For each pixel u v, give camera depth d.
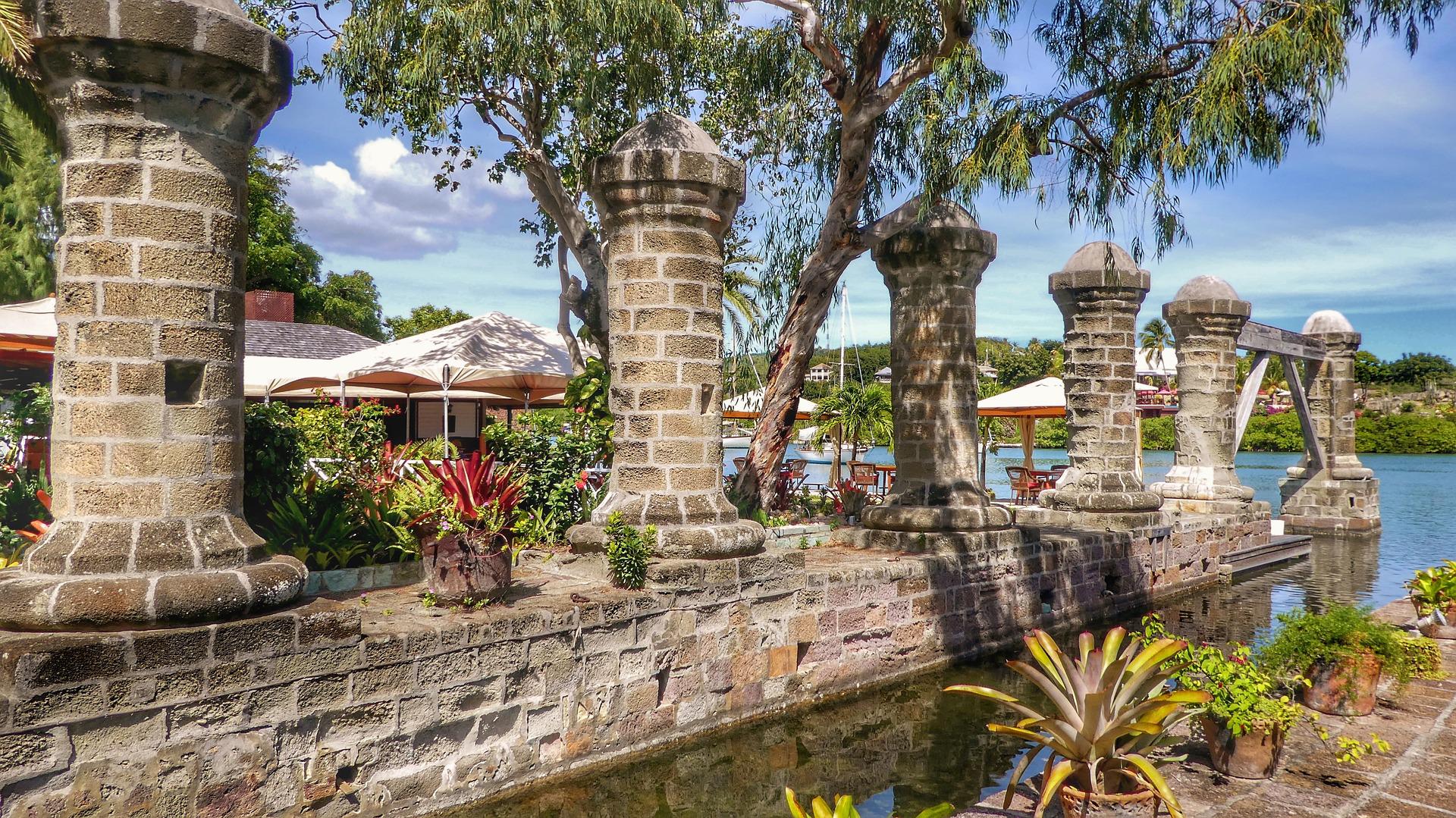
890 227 12.78
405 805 6.45
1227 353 19.72
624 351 8.89
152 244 5.47
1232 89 9.78
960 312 12.59
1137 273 16.11
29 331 12.99
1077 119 11.64
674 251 8.70
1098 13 11.40
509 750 7.07
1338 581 17.69
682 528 8.57
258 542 5.94
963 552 11.84
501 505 7.52
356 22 12.48
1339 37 9.32
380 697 6.32
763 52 13.80
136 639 5.24
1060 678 5.58
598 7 11.48
